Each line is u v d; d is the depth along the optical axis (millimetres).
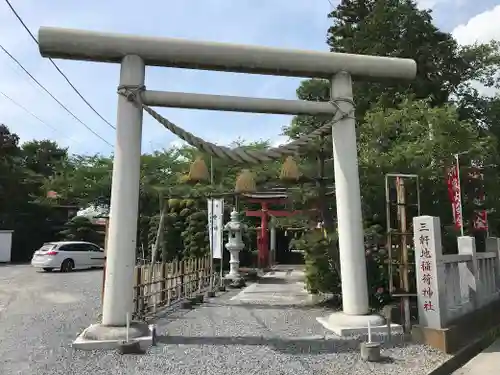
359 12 19672
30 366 5566
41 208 31438
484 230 12156
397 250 8133
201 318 8984
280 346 6641
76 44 7031
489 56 18578
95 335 6523
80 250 22656
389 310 8250
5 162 30625
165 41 7289
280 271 23266
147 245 21328
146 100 7250
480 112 19109
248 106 7609
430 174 9914
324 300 11086
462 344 7262
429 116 10531
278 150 7688
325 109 7891
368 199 9828
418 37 17094
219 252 14281
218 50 7434
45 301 11625
